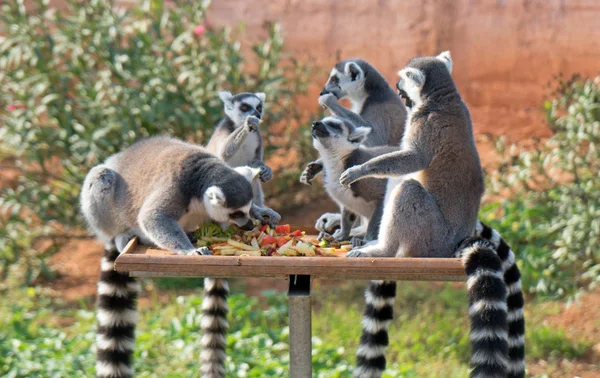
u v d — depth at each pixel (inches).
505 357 228.5
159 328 415.5
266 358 382.9
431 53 760.3
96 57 518.3
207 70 515.2
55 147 512.4
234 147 335.9
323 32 781.9
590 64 724.0
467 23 753.6
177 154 278.4
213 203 259.4
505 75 738.8
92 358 379.9
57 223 548.1
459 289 467.5
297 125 627.2
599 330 413.4
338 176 299.7
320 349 392.5
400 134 377.1
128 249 246.4
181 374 368.5
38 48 506.0
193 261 227.8
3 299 455.2
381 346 300.4
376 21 775.7
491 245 248.8
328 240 290.7
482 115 721.6
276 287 486.9
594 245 457.1
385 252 256.4
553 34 732.7
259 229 276.8
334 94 388.2
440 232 257.0
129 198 283.9
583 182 479.5
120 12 556.1
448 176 263.4
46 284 486.6
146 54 515.8
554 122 509.7
